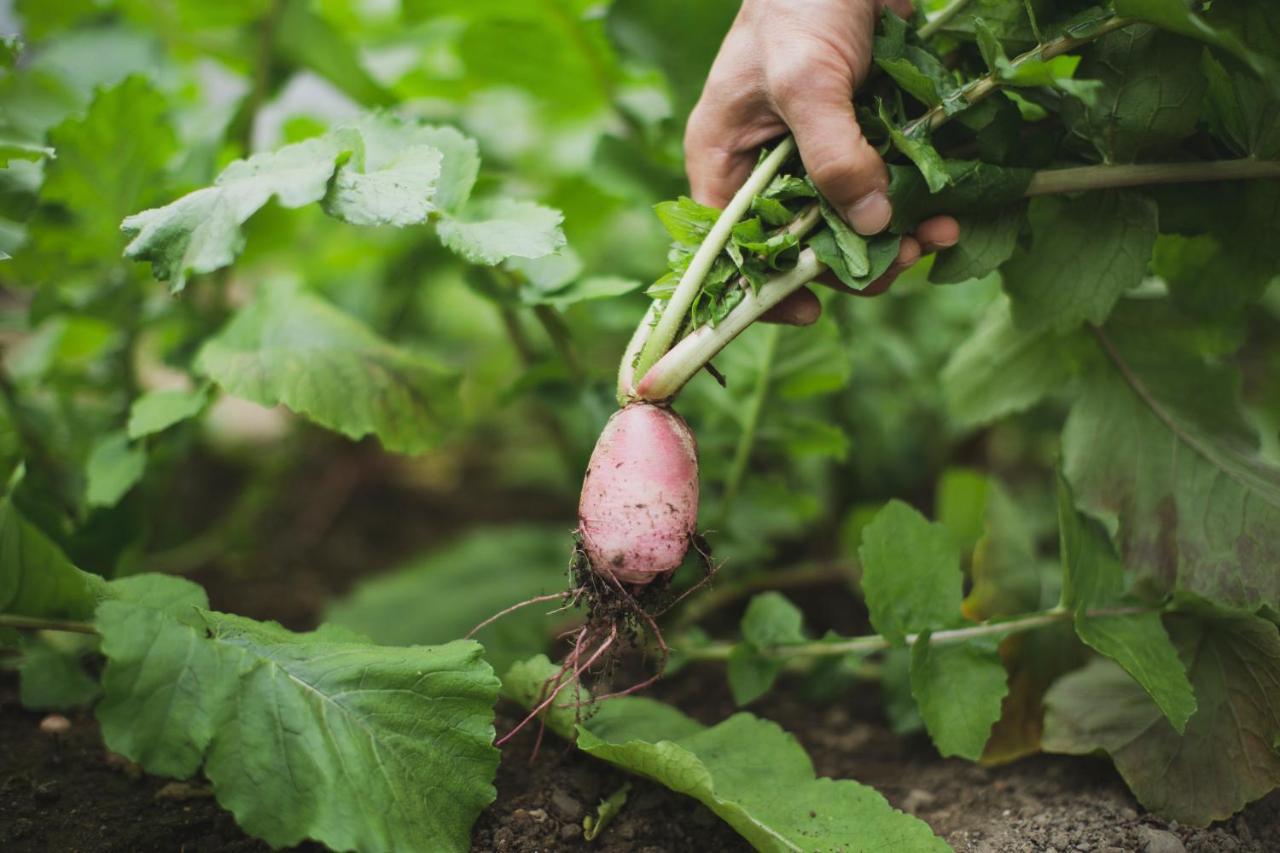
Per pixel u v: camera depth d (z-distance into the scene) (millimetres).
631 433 448
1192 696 460
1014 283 488
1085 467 519
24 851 446
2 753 493
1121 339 525
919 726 546
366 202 446
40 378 619
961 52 478
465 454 972
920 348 714
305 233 794
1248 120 454
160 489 631
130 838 454
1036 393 553
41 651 523
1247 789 467
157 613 430
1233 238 486
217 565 728
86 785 479
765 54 436
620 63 622
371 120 506
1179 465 502
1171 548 493
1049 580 582
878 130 449
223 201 448
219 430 906
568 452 679
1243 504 487
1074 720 502
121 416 615
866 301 691
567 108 690
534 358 626
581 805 475
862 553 487
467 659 446
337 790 418
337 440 874
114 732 410
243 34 651
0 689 533
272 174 458
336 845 410
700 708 574
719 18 563
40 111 612
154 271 444
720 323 443
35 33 692
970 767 527
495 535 739
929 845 436
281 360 524
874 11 446
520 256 453
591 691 488
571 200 683
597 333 834
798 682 602
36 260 565
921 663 480
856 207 434
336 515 850
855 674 574
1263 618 493
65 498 590
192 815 466
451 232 466
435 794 429
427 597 655
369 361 532
